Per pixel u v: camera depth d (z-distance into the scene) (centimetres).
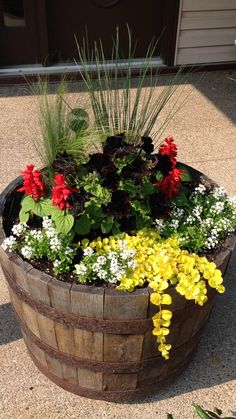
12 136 352
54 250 169
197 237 179
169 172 180
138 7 436
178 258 165
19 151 336
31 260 172
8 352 214
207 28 446
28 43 430
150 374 186
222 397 201
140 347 170
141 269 160
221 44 459
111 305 153
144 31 450
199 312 174
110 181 170
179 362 192
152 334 166
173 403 199
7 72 428
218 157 342
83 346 170
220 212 190
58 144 191
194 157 341
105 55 456
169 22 434
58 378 195
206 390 203
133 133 198
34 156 331
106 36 446
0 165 322
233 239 180
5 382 203
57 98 216
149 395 201
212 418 172
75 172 180
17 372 207
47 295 158
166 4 427
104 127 199
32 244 171
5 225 187
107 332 162
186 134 364
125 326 160
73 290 152
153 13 442
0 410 194
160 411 196
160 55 466
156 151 296
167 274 155
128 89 198
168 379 197
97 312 156
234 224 186
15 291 172
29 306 169
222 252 174
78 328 163
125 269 160
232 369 211
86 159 191
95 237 184
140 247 170
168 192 186
